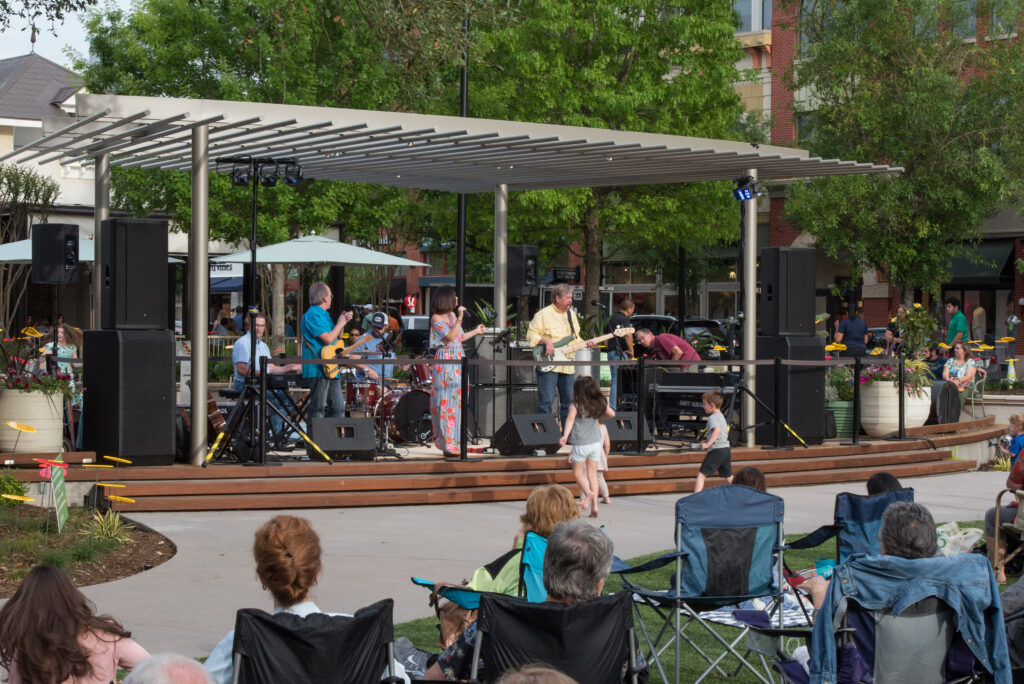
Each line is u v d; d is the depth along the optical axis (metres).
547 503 5.61
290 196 25.33
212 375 23.64
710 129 28.56
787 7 35.06
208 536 9.68
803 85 32.28
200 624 6.93
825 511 11.67
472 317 17.56
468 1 17.06
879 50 30.00
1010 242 33.41
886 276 32.34
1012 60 29.00
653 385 14.68
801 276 14.36
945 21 30.08
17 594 3.87
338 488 11.39
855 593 4.64
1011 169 29.58
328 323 12.44
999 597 4.64
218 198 25.28
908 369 16.02
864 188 29.98
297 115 11.88
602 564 4.65
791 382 14.20
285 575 4.20
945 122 29.00
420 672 5.42
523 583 5.51
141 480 10.95
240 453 11.77
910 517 4.71
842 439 15.39
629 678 4.70
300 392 15.99
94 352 11.27
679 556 5.93
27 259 19.16
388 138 12.49
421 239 37.50
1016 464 8.55
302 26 24.75
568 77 27.12
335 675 4.11
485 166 15.28
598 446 11.11
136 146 13.23
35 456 10.74
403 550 9.25
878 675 4.62
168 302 11.48
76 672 3.84
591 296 29.59
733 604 6.07
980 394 18.92
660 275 40.34
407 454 12.90
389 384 14.57
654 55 27.66
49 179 27.41
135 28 26.00
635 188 28.69
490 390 15.20
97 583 8.12
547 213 27.56
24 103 33.25
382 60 25.22
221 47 25.44
